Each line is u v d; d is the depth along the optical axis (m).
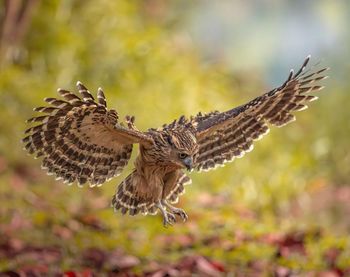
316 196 17.22
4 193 14.23
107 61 17.47
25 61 17.72
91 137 8.73
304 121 19.36
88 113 8.45
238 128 9.81
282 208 16.17
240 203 15.14
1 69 16.72
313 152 18.50
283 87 9.37
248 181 16.00
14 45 16.91
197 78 18.56
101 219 13.55
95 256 12.02
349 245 13.05
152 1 21.77
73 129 8.64
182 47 20.89
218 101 17.94
